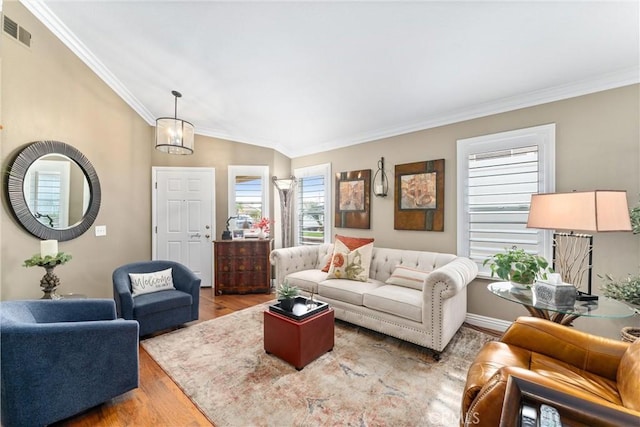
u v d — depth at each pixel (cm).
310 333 217
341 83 285
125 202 367
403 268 295
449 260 286
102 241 329
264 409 168
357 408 169
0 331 140
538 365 136
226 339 262
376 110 325
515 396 87
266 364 218
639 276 216
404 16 194
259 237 444
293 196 491
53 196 267
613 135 228
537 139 262
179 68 290
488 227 291
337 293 287
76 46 281
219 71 286
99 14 234
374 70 258
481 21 191
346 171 412
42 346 148
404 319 240
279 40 232
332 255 340
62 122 276
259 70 278
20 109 238
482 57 225
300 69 270
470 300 300
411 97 291
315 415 163
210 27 225
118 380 172
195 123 424
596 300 184
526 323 157
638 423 72
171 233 437
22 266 241
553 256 238
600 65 219
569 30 190
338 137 412
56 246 235
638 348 121
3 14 224
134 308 256
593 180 236
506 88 260
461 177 306
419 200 334
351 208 402
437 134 324
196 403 174
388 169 366
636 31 185
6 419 143
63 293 280
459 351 238
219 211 460
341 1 188
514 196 277
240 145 469
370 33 214
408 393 182
